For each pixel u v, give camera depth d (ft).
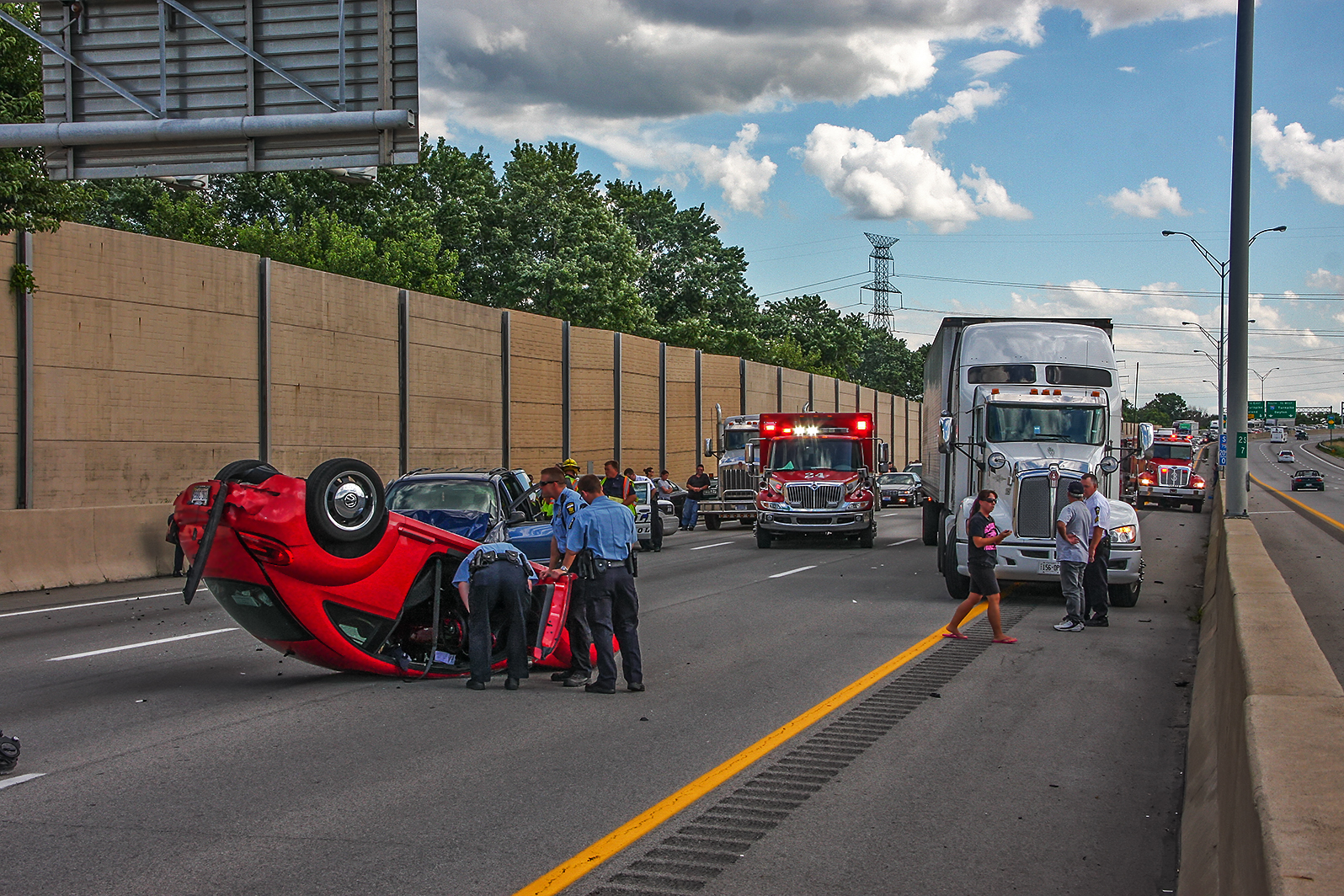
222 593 31.27
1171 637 42.57
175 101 44.37
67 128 43.55
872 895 16.42
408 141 43.39
